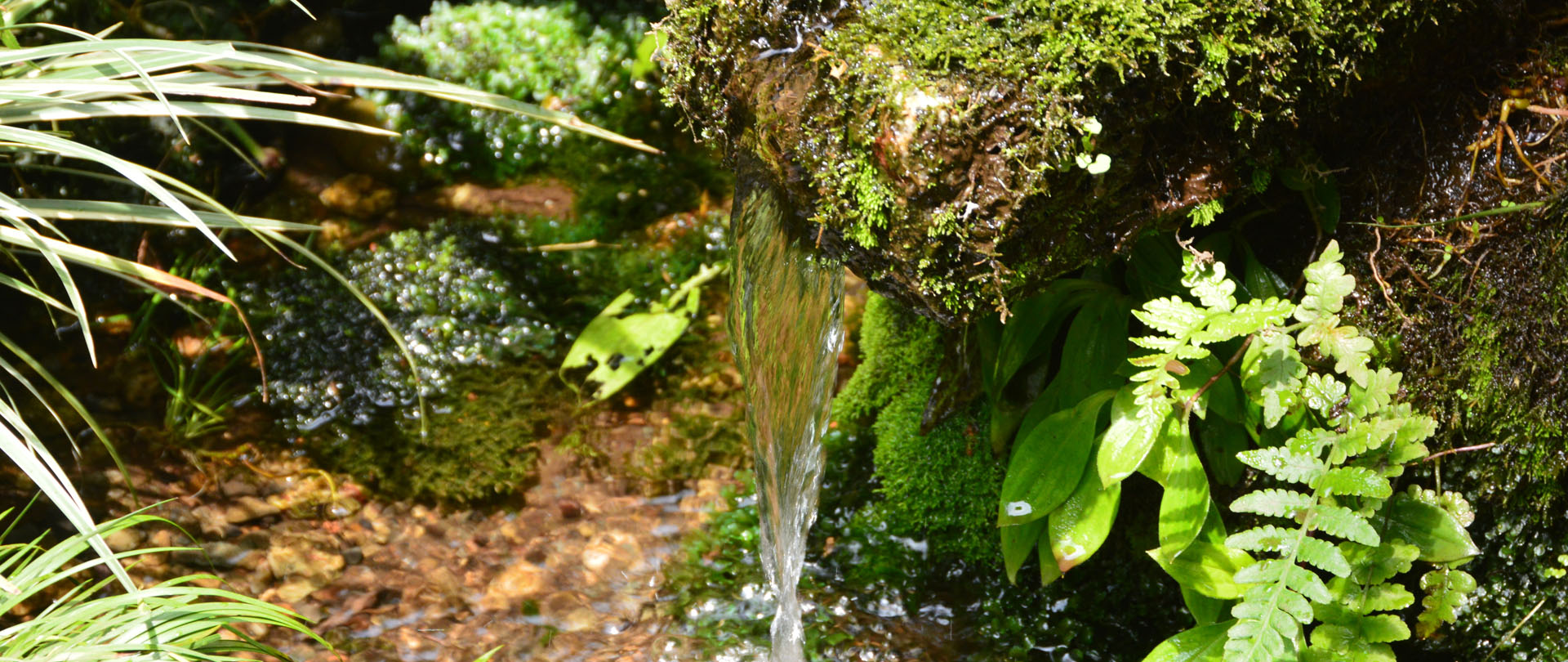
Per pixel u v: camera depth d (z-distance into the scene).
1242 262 2.03
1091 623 2.36
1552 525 1.98
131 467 2.85
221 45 2.15
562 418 3.11
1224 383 1.94
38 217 2.04
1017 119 1.53
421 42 4.00
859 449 2.91
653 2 4.12
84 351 3.22
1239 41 1.60
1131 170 1.63
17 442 1.78
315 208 3.74
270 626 2.40
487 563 2.62
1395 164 1.88
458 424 3.07
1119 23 1.56
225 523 2.70
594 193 3.87
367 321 3.34
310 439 3.00
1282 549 1.68
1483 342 1.86
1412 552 1.76
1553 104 1.79
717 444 3.03
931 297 1.68
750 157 1.90
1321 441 1.70
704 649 2.35
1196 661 1.86
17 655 1.71
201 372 3.18
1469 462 1.95
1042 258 1.65
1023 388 2.21
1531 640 2.02
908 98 1.54
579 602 2.50
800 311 2.03
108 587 2.45
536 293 3.51
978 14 1.61
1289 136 1.78
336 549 2.65
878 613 2.43
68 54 2.11
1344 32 1.66
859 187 1.64
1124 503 2.36
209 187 3.70
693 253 3.63
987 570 2.51
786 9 1.71
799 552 2.35
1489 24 1.79
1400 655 2.11
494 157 3.93
